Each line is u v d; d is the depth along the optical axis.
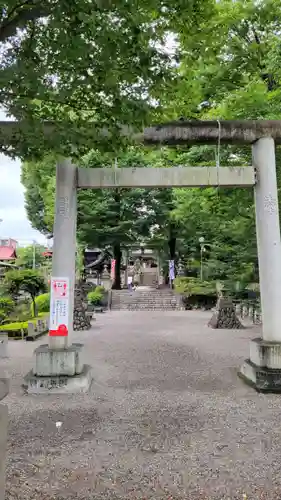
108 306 26.89
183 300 26.78
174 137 7.41
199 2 4.46
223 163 11.34
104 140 4.97
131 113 4.54
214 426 5.19
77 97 4.78
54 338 7.18
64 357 6.95
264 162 7.67
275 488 3.62
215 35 5.18
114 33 3.72
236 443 4.64
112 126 4.82
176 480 3.77
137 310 25.89
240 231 12.37
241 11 8.40
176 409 5.89
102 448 4.50
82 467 4.02
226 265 18.28
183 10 4.30
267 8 8.48
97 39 3.77
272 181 7.63
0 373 2.64
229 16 7.94
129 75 4.19
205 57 5.14
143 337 13.63
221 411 5.79
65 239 7.34
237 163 11.22
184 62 5.12
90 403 6.19
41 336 14.58
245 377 7.61
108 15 3.67
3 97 4.23
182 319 19.92
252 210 11.76
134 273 49.03
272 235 7.50
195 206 12.80
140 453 4.37
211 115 9.61
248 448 4.50
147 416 5.58
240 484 3.69
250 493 3.53
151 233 33.69
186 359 9.73
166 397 6.52
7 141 4.62
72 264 7.45
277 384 6.72
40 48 4.04
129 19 3.67
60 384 6.77
